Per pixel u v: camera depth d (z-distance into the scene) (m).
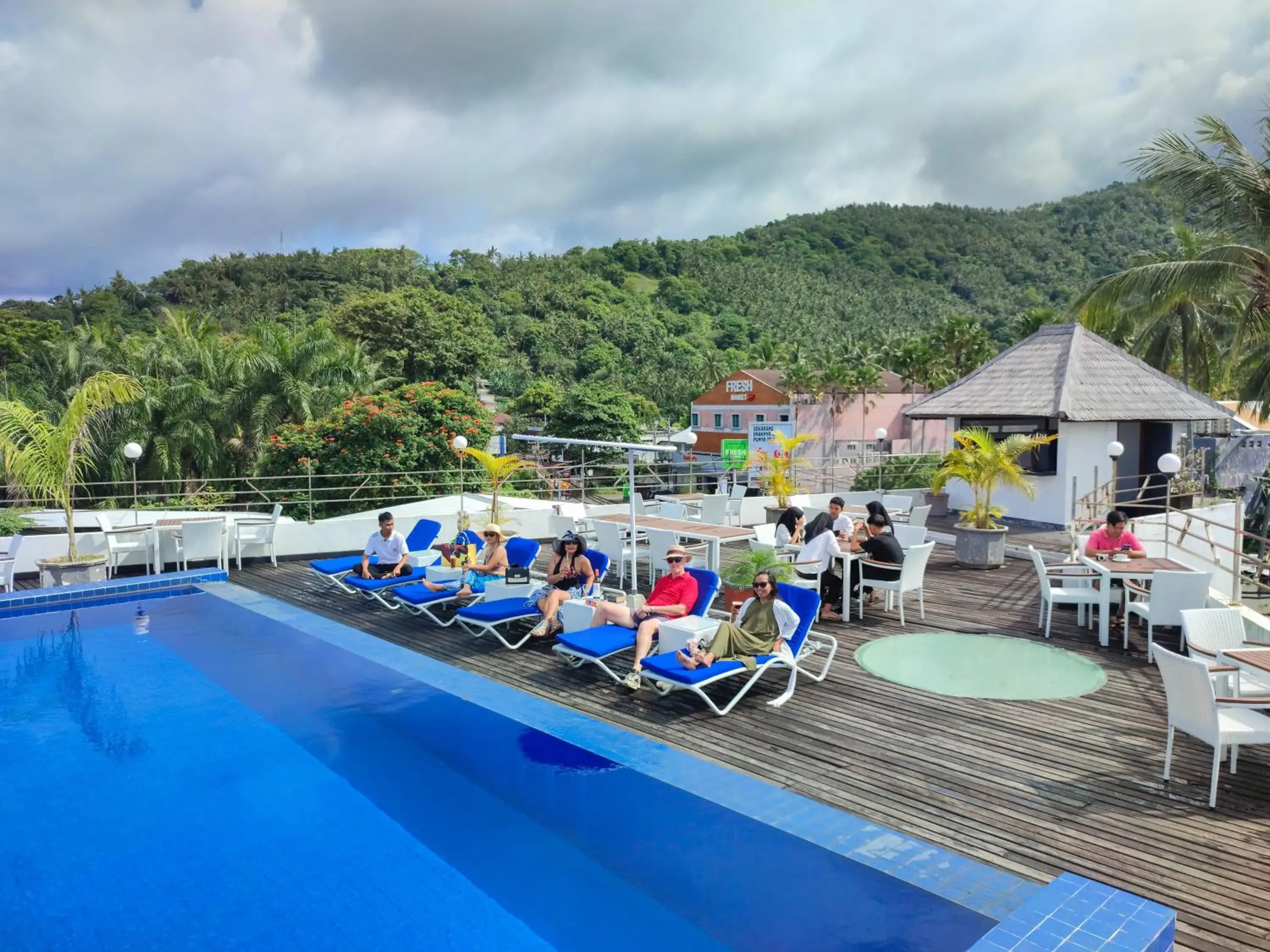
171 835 5.03
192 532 12.41
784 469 16.95
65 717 7.02
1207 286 17.98
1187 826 4.62
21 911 4.25
